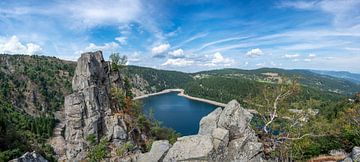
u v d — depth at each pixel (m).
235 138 30.08
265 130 47.12
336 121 69.62
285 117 49.50
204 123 33.59
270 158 42.06
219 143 28.22
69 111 95.25
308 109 51.28
